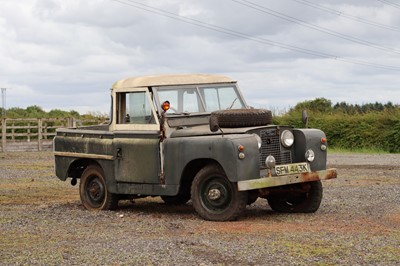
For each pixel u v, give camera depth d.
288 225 10.34
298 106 43.97
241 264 7.66
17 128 39.16
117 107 12.22
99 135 12.43
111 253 8.34
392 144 37.34
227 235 9.52
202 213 10.95
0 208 13.12
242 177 10.38
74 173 13.45
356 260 7.75
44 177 20.53
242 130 10.77
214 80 12.30
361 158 28.91
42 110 53.81
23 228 10.47
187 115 11.73
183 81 11.96
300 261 7.75
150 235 9.68
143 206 13.22
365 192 14.63
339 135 39.59
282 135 11.16
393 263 7.60
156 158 11.44
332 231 9.70
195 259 7.94
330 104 44.28
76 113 51.94
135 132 11.74
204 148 10.70
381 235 9.30
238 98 12.46
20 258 8.15
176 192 11.20
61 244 9.03
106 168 12.33
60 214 12.06
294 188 11.52
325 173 11.38
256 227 10.17
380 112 38.94
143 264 7.74
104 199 12.62
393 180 17.78
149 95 11.70
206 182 10.94
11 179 19.88
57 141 13.38
